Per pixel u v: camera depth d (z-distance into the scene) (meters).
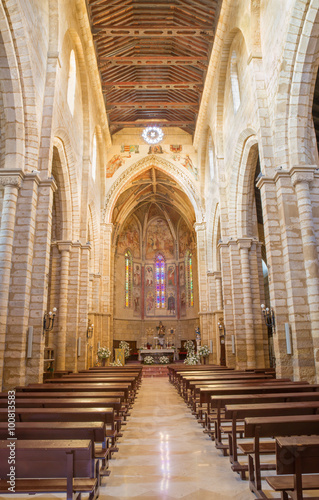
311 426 4.96
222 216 21.19
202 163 30.42
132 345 42.09
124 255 43.22
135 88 25.59
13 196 11.74
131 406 13.19
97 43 21.52
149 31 20.81
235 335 19.12
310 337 11.62
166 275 44.88
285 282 12.36
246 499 5.05
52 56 14.10
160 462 6.70
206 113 25.59
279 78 12.88
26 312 11.52
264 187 13.05
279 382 10.33
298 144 12.61
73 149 18.80
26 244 11.72
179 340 42.78
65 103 16.42
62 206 18.12
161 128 31.47
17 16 11.34
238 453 7.08
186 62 23.23
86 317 19.84
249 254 19.56
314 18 11.77
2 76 11.73
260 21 14.91
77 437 4.63
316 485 3.96
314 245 11.88
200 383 10.23
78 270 18.62
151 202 42.75
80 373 15.94
